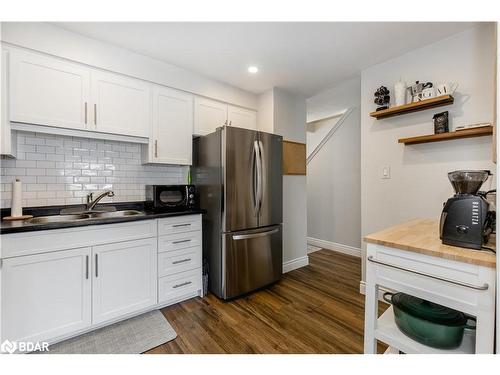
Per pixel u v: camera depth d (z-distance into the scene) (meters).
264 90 3.05
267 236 2.59
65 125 1.85
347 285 2.64
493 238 1.04
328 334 1.74
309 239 4.34
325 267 3.21
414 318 1.07
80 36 1.92
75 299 1.64
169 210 2.33
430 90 1.94
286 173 3.04
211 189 2.41
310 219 4.33
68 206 2.12
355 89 3.07
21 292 1.46
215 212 2.35
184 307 2.14
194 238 2.28
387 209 2.29
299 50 2.15
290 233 3.11
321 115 4.25
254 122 3.13
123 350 1.56
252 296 2.38
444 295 0.95
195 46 2.10
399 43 2.03
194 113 2.60
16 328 1.44
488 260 0.84
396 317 1.17
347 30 1.86
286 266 3.04
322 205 4.13
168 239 2.11
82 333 1.72
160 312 2.04
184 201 2.45
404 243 1.07
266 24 1.80
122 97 2.13
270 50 2.16
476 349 0.87
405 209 2.18
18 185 1.81
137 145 2.52
